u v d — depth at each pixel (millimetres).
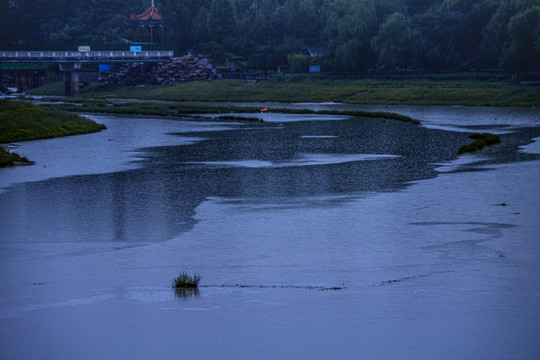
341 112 169625
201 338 28891
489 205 58094
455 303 32844
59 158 91375
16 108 132375
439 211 56031
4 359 26938
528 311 31500
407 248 44500
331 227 50906
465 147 95812
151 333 29453
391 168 80062
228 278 38188
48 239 48344
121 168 82062
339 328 29797
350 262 41281
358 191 65625
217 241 47156
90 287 36531
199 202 61156
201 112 177375
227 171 79000
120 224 52719
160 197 63656
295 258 42438
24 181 72812
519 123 141125
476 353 26969
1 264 41719
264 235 48688
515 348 27328
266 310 32281
